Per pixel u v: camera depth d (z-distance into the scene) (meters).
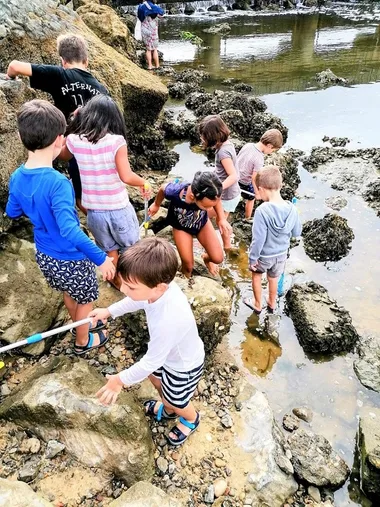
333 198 6.43
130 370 2.66
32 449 2.97
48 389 3.05
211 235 4.19
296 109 9.30
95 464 2.93
